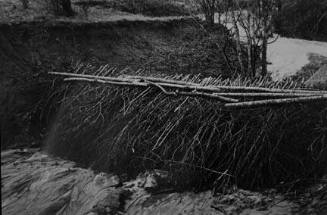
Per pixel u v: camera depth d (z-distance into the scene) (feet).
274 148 15.85
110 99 19.85
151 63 27.84
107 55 26.76
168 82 19.54
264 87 19.17
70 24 26.50
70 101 21.13
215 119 17.12
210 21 34.04
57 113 21.76
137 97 18.80
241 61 25.30
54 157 20.21
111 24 28.96
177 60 29.12
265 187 16.12
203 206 15.31
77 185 17.30
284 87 19.11
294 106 16.55
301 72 27.86
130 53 28.04
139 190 16.75
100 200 15.89
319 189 15.16
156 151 17.83
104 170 18.49
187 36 32.68
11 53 23.17
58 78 22.61
